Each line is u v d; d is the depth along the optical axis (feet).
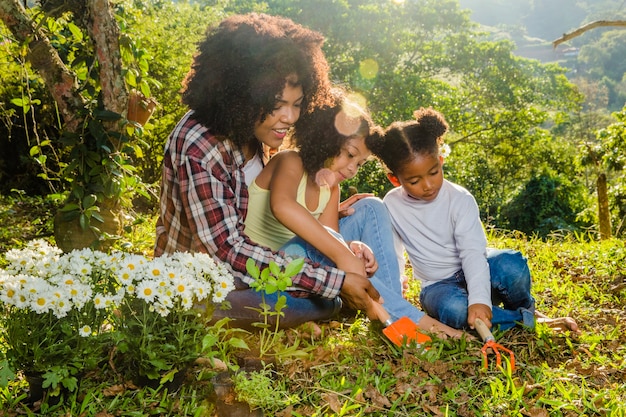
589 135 144.97
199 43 9.62
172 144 9.53
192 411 7.84
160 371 8.20
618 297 13.79
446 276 11.26
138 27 48.32
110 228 15.90
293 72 9.20
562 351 10.32
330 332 10.61
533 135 94.68
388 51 76.38
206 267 8.35
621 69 333.42
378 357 9.70
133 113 15.80
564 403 8.44
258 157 10.77
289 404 8.06
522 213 79.46
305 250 10.30
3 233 21.75
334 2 77.87
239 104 9.16
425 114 10.61
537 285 14.08
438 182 10.60
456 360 9.43
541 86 87.86
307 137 10.03
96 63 15.28
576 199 79.56
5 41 16.96
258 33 9.15
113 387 8.15
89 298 7.80
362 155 10.44
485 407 8.28
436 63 80.89
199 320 8.36
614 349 10.52
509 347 10.16
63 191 20.13
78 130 15.33
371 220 10.89
